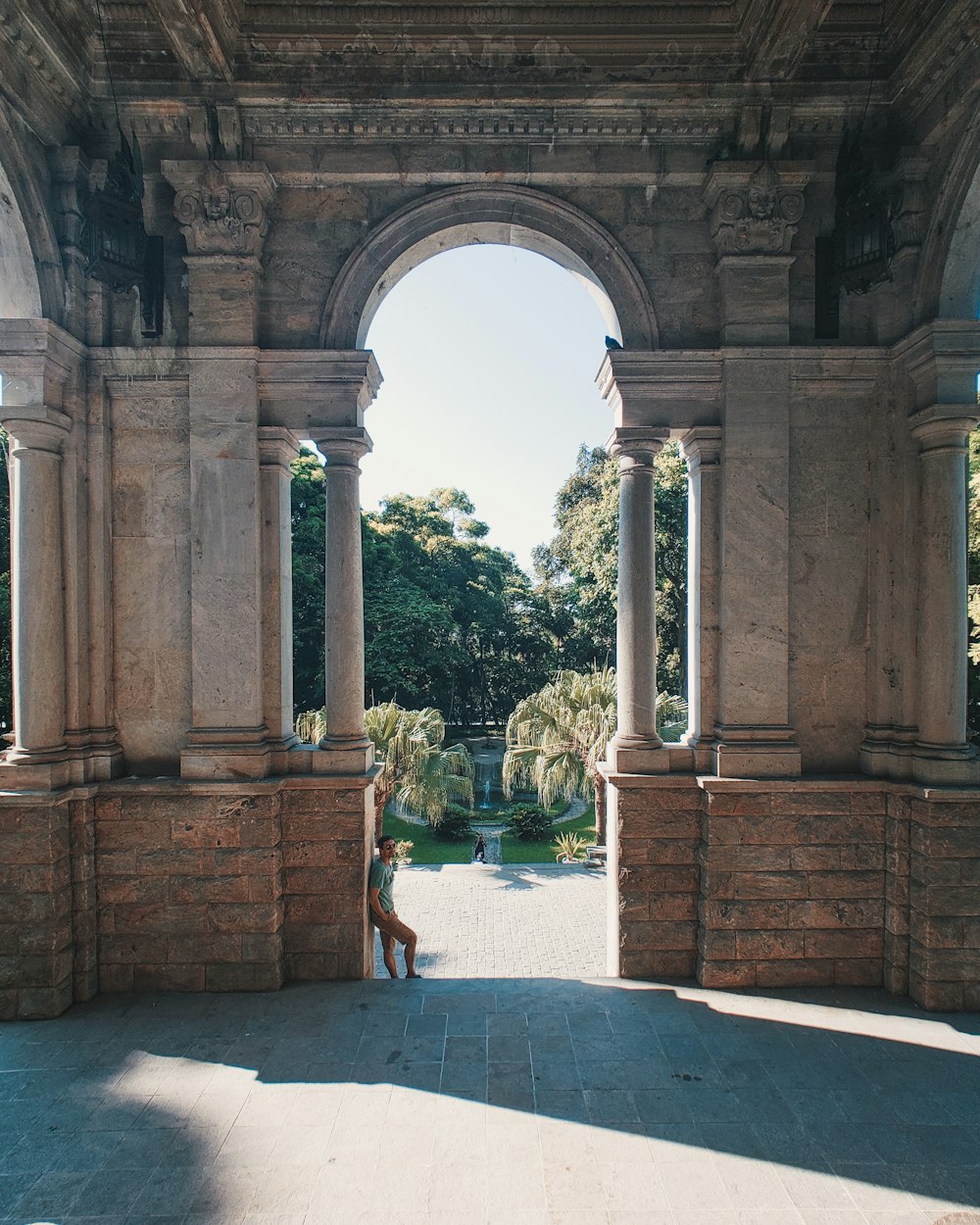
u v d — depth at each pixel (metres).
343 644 7.39
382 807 17.02
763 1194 4.47
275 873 7.00
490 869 17.50
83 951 6.87
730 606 7.22
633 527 7.45
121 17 6.76
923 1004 6.67
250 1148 4.84
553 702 18.91
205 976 6.99
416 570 35.62
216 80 6.91
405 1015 6.49
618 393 7.42
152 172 7.32
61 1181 4.56
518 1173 4.61
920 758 6.91
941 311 6.87
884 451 7.29
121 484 7.35
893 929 6.98
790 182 7.14
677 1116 5.14
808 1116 5.15
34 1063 5.80
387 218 7.32
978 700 16.05
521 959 12.19
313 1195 4.45
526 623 43.25
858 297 7.46
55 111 6.91
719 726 7.32
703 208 7.43
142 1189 4.50
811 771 7.38
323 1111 5.20
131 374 7.26
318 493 28.41
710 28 6.89
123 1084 5.52
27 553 6.80
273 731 7.38
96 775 7.11
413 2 6.73
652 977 7.23
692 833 7.22
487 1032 6.21
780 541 7.23
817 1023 6.39
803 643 7.39
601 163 7.35
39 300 6.94
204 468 7.16
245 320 7.19
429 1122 5.07
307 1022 6.39
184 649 7.34
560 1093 5.39
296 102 7.04
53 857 6.63
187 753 7.02
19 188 6.61
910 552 7.17
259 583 7.24
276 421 7.31
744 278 7.24
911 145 6.98
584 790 18.28
